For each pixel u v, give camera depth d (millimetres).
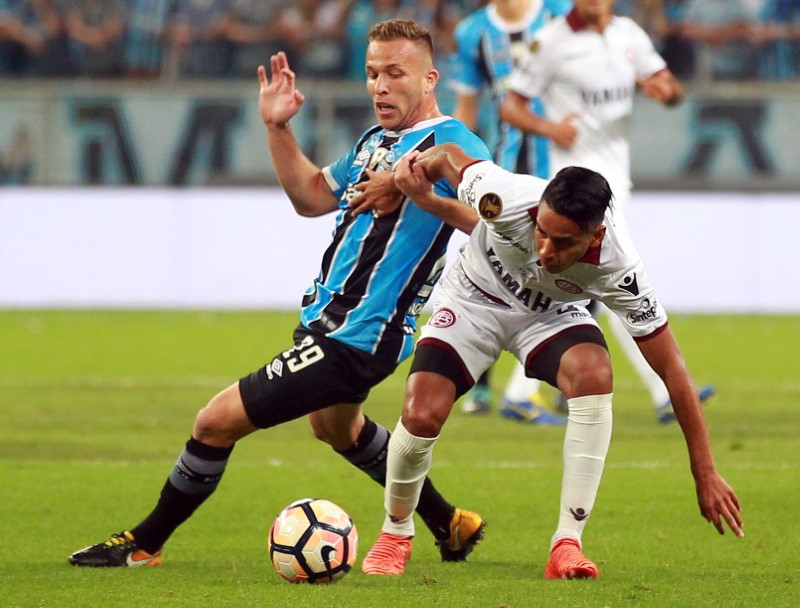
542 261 15672
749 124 59312
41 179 61469
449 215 17047
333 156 60031
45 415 34125
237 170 61594
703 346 50656
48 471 26391
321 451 29438
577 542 17438
